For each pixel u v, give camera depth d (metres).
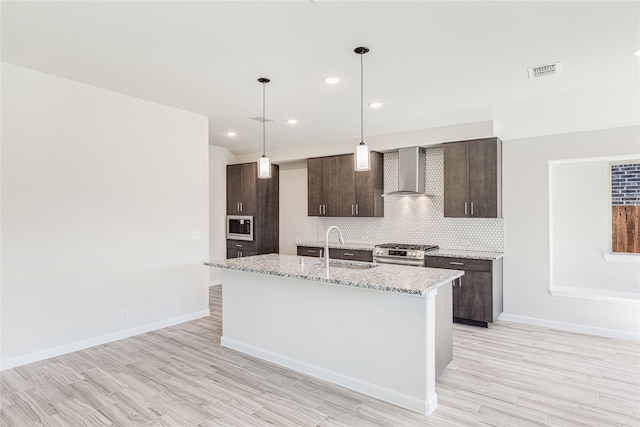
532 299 4.49
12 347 3.14
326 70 3.25
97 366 3.20
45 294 3.33
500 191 4.63
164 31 2.54
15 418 2.39
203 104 4.27
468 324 4.47
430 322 2.51
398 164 5.39
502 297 4.70
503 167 4.68
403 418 2.40
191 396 2.69
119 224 3.87
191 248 4.61
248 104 4.27
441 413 2.46
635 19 2.39
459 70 3.25
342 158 5.87
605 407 2.51
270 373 3.09
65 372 3.07
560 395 2.68
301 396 2.70
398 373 2.59
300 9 2.26
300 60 3.03
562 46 2.79
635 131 3.83
